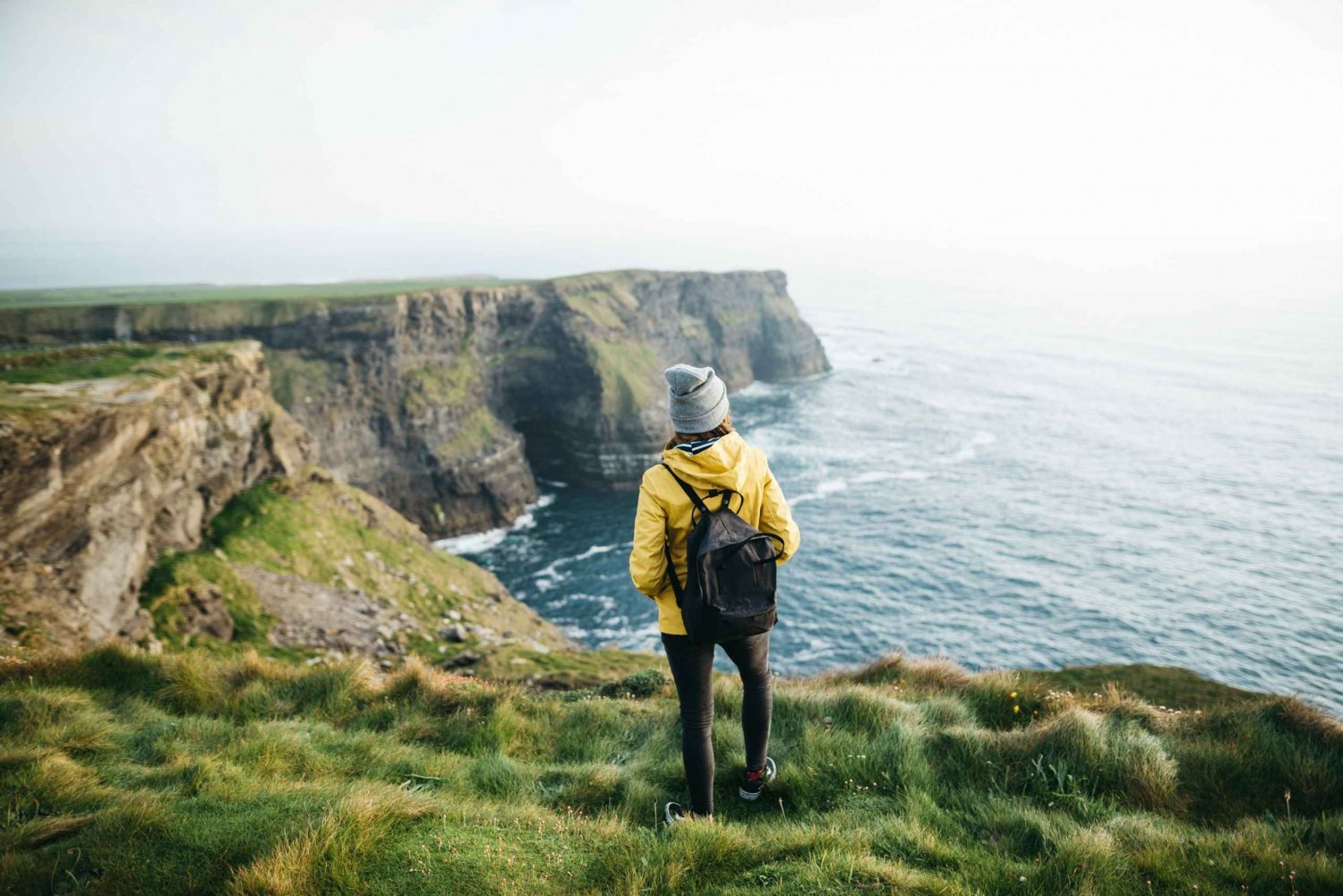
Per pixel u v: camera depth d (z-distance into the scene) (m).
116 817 3.65
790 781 4.45
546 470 106.88
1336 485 88.12
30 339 73.69
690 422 3.54
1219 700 10.02
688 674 3.80
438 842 3.47
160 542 27.44
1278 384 165.38
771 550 3.49
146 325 77.56
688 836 3.49
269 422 39.22
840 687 6.94
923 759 4.73
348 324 81.31
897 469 91.31
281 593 28.83
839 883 3.07
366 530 38.53
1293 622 50.47
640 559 3.58
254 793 4.04
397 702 6.69
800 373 165.62
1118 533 69.81
